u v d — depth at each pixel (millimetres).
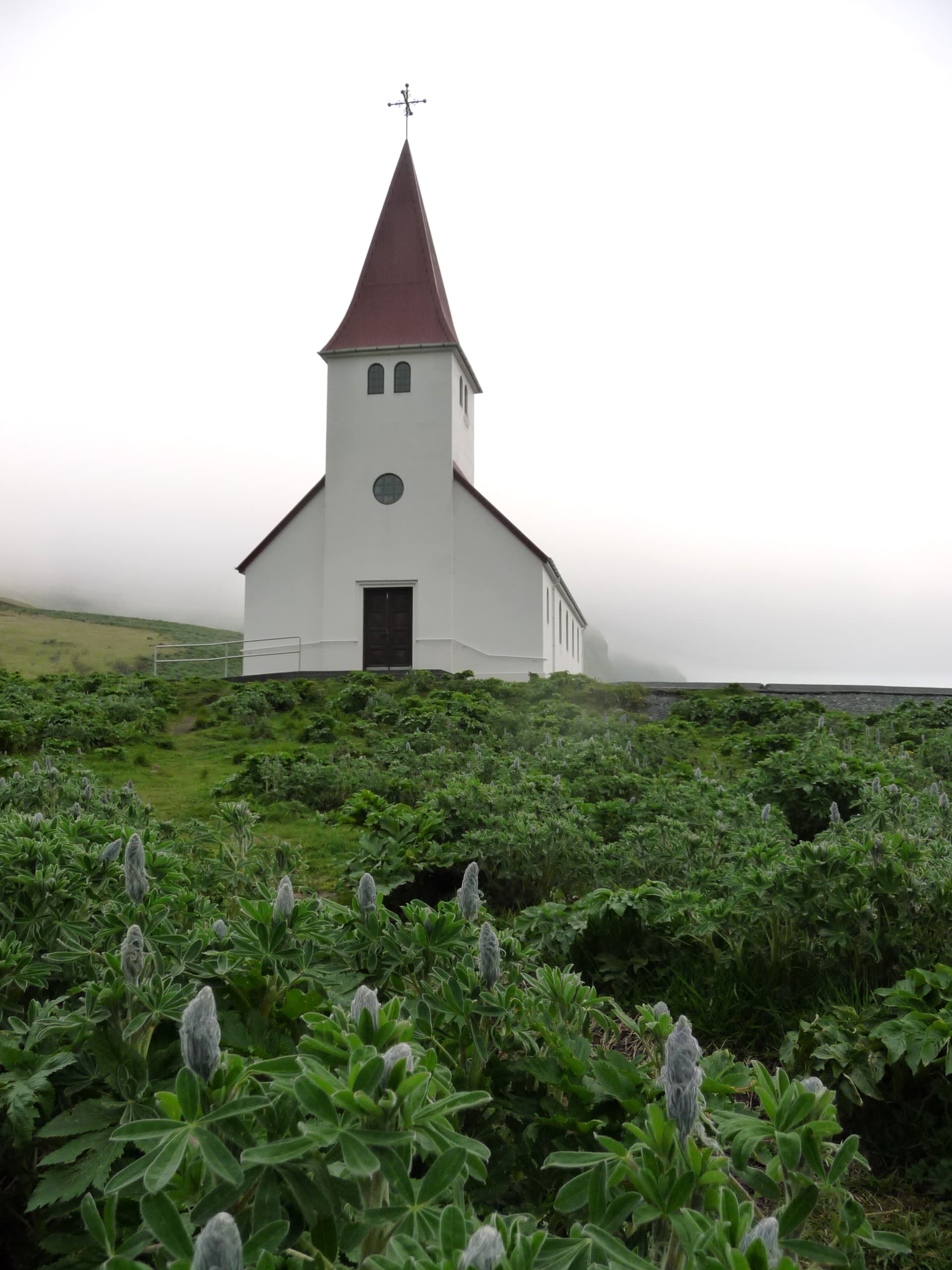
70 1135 2811
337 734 22078
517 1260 1745
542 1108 3275
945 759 15812
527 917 6395
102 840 5789
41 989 4074
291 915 3799
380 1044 2330
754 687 30734
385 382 36406
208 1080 2139
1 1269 2924
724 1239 1844
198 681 29766
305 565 36469
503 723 21656
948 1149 4246
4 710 20844
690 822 9359
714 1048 5301
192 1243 1812
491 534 35594
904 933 5262
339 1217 2037
